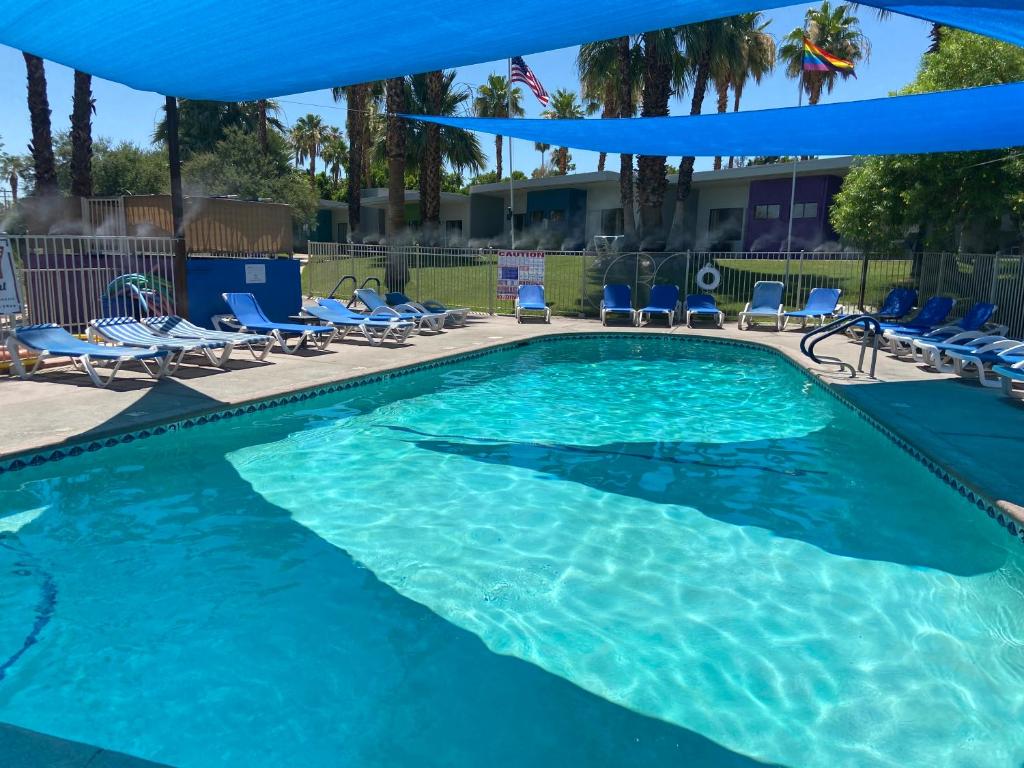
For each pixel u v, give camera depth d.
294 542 4.38
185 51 5.25
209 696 2.85
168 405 6.66
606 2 4.11
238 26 4.65
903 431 6.36
